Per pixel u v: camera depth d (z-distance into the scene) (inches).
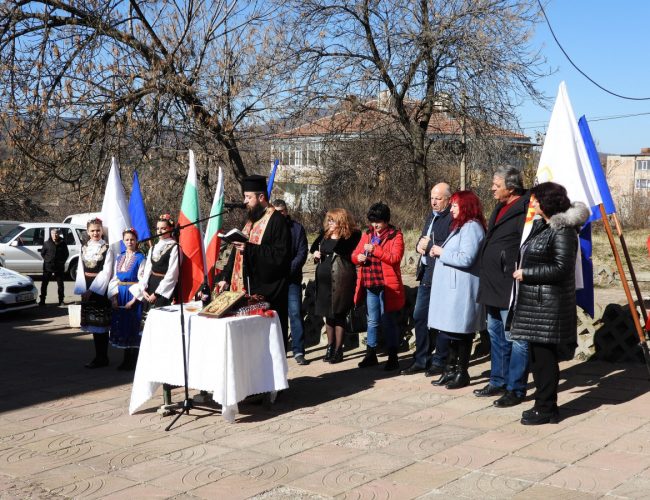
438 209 270.8
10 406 263.7
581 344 295.7
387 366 296.4
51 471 192.7
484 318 259.1
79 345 391.5
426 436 208.7
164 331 239.8
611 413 223.1
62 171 703.1
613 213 249.8
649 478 170.4
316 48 968.9
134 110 696.4
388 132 1080.2
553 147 244.8
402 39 965.8
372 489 170.2
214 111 735.7
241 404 253.4
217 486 176.6
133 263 318.7
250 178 260.7
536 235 211.0
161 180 748.0
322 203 1076.5
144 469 191.3
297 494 169.5
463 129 983.0
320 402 253.0
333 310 309.0
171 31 736.3
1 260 745.0
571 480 170.6
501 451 192.9
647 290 511.8
